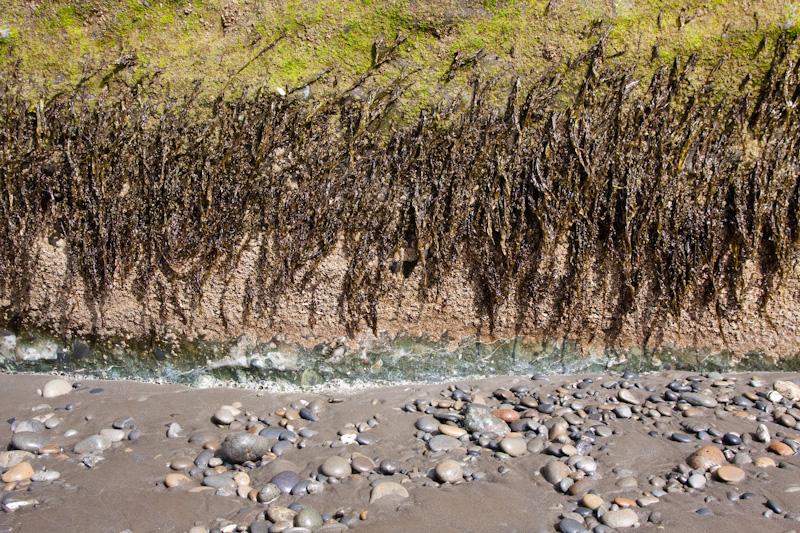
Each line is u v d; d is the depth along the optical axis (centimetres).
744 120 317
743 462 262
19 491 253
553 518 228
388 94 322
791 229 325
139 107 332
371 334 348
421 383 355
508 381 350
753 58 310
